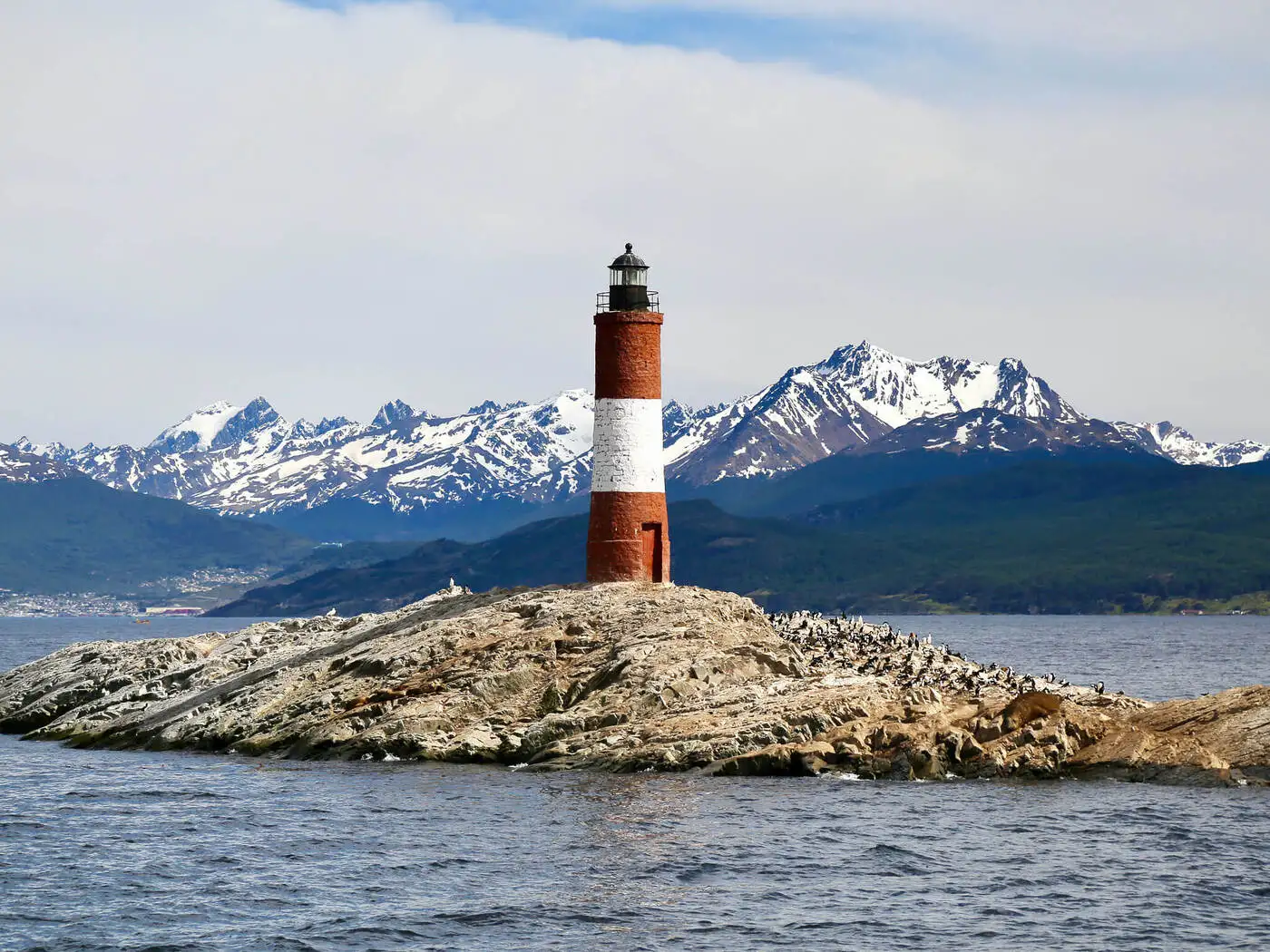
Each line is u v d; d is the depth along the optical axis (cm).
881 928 9662
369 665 18225
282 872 11188
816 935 9550
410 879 10938
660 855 11556
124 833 12606
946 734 14838
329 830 12612
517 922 9850
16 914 10094
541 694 16700
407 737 16312
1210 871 10969
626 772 15062
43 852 11912
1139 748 14550
